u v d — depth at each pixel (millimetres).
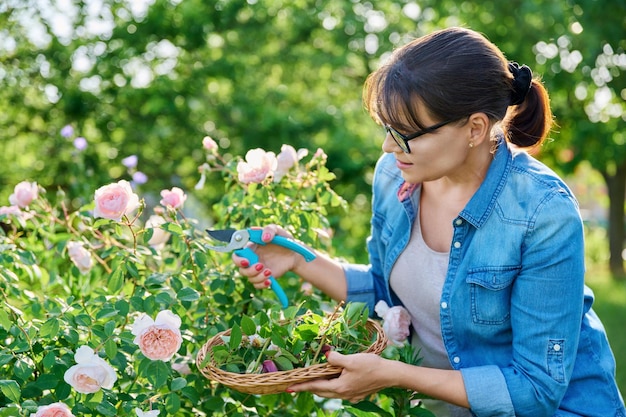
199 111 6000
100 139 5879
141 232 1893
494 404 1584
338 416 1930
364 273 1988
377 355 1571
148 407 1694
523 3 6328
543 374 1577
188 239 1986
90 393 1642
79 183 3299
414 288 1792
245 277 2072
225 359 1603
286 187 2279
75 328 1741
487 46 1534
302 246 1857
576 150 8594
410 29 6586
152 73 5984
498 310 1637
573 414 1666
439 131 1503
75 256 2211
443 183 1723
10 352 1695
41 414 1559
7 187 5418
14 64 5719
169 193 2072
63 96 5566
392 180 1862
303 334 1603
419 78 1474
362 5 6504
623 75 7496
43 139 5676
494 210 1620
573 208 1564
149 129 5785
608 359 1728
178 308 1866
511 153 1677
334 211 5273
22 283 2213
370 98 1609
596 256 13555
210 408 1862
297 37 6504
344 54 6363
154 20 5770
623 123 8352
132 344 1724
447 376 1604
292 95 6527
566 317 1568
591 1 6398
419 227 1774
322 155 2289
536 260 1569
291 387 1548
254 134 5961
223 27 6109
